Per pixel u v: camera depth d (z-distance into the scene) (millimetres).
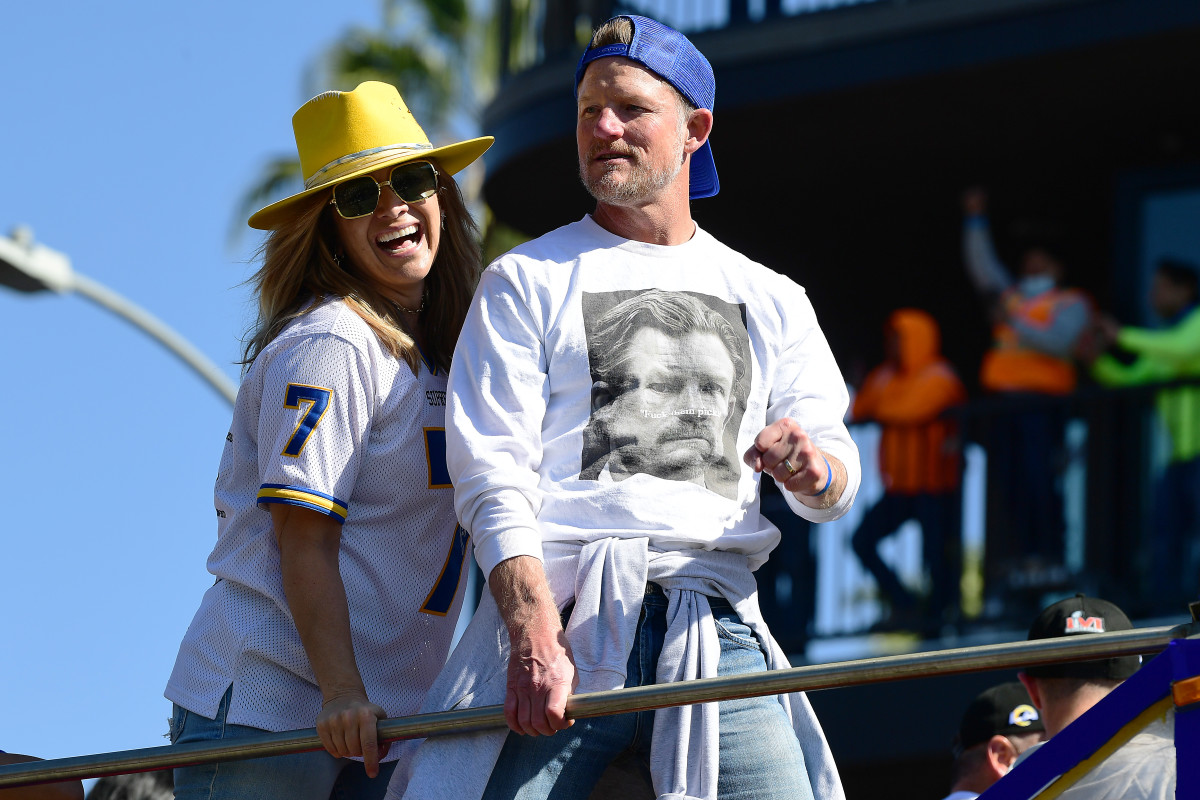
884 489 35125
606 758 11219
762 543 11750
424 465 12469
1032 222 42469
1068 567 33625
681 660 11000
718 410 11734
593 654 10953
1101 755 9852
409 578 12438
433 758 11141
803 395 12180
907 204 42469
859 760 33844
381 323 12641
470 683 11312
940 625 34062
